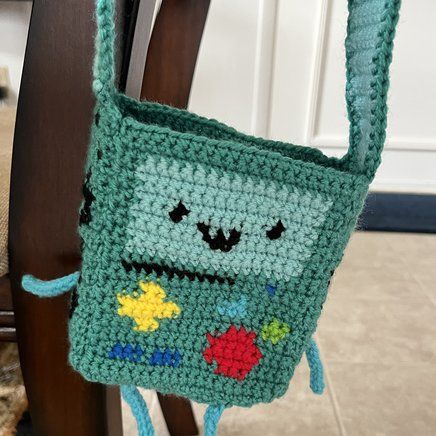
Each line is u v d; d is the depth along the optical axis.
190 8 0.70
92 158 0.30
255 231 0.32
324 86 1.37
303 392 0.83
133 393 0.36
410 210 1.56
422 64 1.35
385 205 1.55
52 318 0.38
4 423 0.57
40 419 0.41
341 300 1.12
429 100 1.39
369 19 0.34
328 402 0.81
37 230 0.35
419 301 1.13
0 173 0.43
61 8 0.30
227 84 1.35
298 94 1.36
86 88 0.32
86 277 0.32
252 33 1.30
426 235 1.51
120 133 0.29
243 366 0.35
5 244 0.37
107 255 0.31
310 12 1.28
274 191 0.32
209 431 0.36
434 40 1.33
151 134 0.30
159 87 0.72
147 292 0.32
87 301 0.32
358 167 0.36
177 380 0.34
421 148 1.43
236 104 1.37
